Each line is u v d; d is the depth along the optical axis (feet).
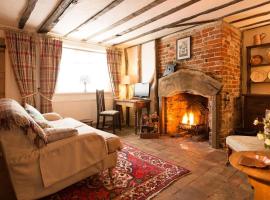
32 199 5.51
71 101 14.94
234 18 10.57
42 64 12.96
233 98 11.95
